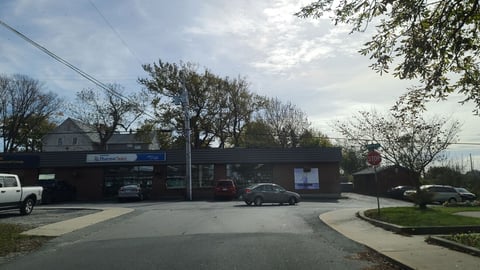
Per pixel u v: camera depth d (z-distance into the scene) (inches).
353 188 2375.7
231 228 579.2
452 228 532.1
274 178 1626.5
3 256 406.3
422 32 318.0
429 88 335.9
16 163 1596.9
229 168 1625.2
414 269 325.4
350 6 317.1
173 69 2133.4
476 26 325.1
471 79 356.2
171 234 527.5
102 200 1552.7
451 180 1833.2
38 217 753.0
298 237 500.4
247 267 341.1
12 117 2450.8
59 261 376.8
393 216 656.4
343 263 360.5
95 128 2420.0
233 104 2222.0
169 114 2130.9
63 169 1633.9
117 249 428.8
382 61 335.9
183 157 1615.4
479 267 327.0
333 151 1617.9
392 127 819.4
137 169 1641.2
